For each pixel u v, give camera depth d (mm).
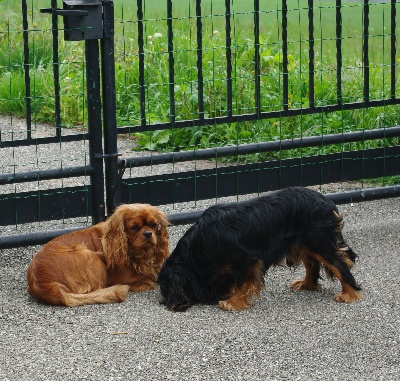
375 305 5941
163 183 7086
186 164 9422
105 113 6715
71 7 6418
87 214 6879
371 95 10016
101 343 5301
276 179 7418
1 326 5562
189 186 7164
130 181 6980
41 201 6734
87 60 6594
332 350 5230
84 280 6012
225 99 10133
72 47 12367
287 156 9414
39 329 5508
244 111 9930
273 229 5891
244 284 5875
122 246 6062
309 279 6219
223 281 6031
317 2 16578
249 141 9641
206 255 5875
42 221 7238
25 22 6414
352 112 9820
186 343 5301
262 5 16047
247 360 5082
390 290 6211
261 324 5613
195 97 10109
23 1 6367
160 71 10773
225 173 7238
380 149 7758
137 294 6160
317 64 11555
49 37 12555
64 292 5871
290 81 10375
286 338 5391
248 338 5383
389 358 5129
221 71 10664
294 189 6066
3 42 12453
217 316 5738
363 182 8938
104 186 7086
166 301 5918
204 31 12461
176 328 5527
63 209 6801
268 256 5914
